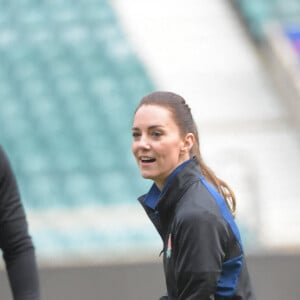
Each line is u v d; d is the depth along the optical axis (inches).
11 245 521.3
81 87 2020.2
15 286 521.3
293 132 1939.0
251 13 2233.0
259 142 1902.1
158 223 467.5
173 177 454.9
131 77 2049.7
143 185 1787.6
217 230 437.7
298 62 2081.7
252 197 1462.8
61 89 2014.0
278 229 1691.7
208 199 445.4
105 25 2176.4
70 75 2047.2
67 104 1980.8
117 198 1760.6
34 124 1935.3
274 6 2250.2
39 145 1884.8
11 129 1923.0
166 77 2058.3
